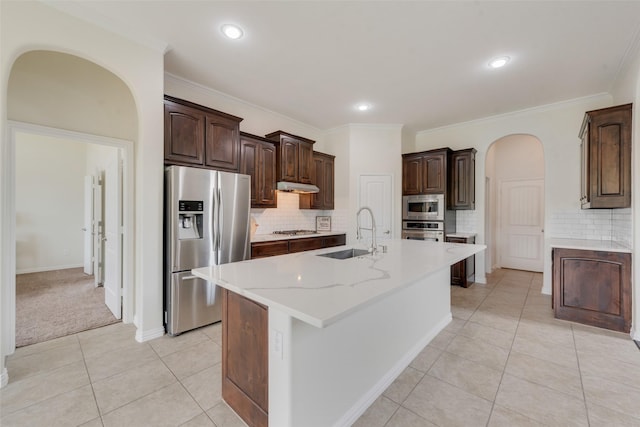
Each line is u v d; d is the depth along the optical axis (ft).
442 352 7.86
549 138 13.10
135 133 9.46
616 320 9.08
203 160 9.77
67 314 10.30
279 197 15.15
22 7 6.22
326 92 11.86
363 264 6.34
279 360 4.42
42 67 7.91
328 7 6.91
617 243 10.43
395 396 6.06
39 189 17.21
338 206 16.74
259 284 4.73
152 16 7.22
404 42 8.31
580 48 8.50
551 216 13.00
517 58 9.12
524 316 10.41
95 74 8.73
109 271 10.81
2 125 5.97
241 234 10.34
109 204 10.80
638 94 8.35
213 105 11.97
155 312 8.50
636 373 6.77
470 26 7.57
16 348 7.86
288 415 4.30
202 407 5.63
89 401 5.78
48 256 17.48
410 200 15.96
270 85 11.20
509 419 5.35
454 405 5.75
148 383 6.37
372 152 16.24
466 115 14.56
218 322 9.70
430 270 5.75
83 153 18.72
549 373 6.81
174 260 8.66
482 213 15.21
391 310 6.66
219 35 8.01
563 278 9.99
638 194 8.48
